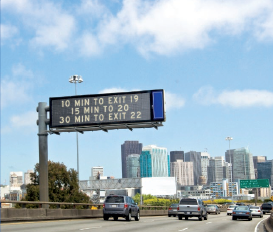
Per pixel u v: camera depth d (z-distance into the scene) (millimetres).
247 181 131750
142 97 33812
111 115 34000
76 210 36688
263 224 37031
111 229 23703
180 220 40469
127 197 35094
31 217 29297
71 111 34656
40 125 34906
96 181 86562
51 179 59656
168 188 136250
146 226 27797
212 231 25203
